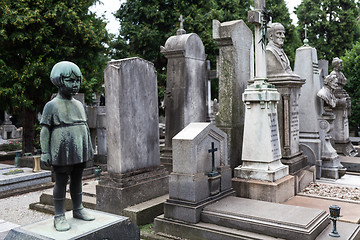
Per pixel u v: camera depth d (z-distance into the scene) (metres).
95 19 16.38
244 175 7.14
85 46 14.99
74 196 4.49
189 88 9.26
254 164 7.14
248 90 7.21
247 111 7.23
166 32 21.92
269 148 6.98
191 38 9.26
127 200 6.41
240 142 8.32
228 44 8.04
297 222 4.93
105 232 4.20
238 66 8.23
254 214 5.29
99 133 12.45
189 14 21.08
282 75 8.14
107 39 16.03
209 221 5.48
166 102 9.41
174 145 5.70
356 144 16.30
